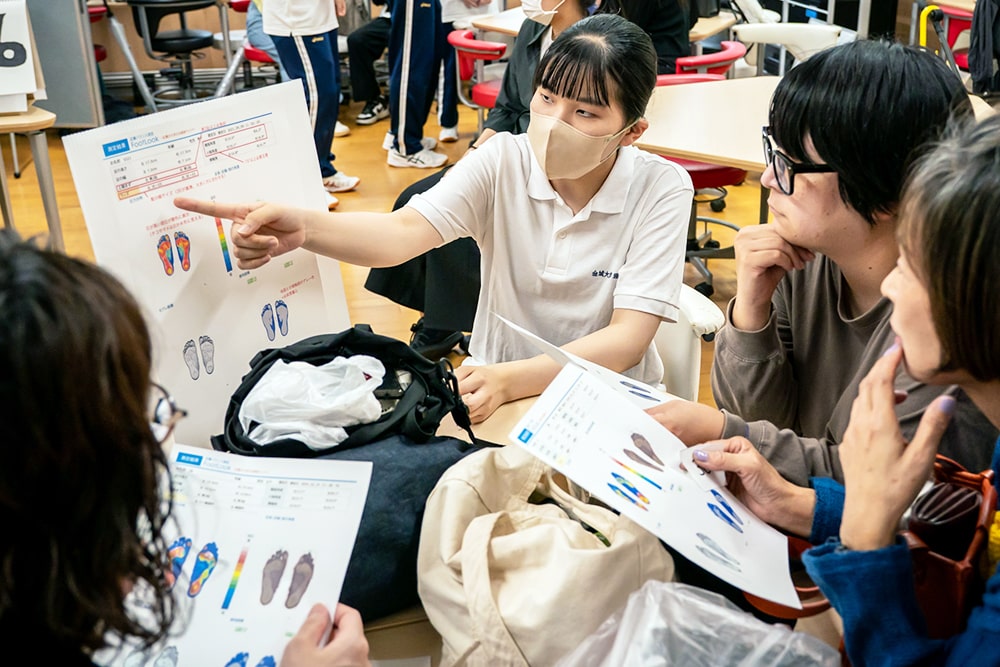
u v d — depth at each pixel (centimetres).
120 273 130
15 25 274
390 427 130
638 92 157
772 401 142
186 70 626
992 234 75
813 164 118
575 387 122
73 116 517
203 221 140
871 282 125
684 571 122
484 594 103
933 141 100
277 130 148
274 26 449
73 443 59
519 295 179
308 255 156
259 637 97
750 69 563
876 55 112
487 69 505
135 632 68
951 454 113
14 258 60
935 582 95
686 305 188
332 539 105
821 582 93
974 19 404
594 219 170
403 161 530
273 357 141
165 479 97
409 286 287
